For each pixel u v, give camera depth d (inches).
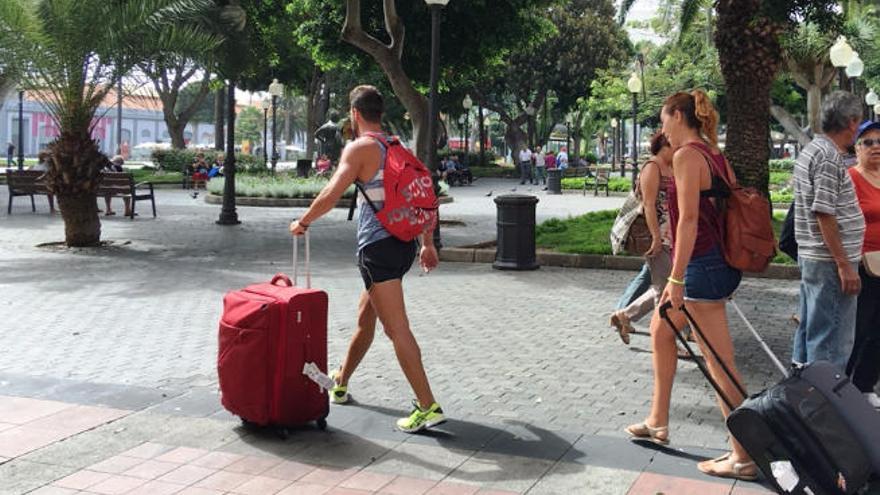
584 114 2400.3
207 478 162.2
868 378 205.9
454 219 748.0
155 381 230.5
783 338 290.0
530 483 159.5
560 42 1770.4
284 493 155.2
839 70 900.0
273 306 179.5
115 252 513.0
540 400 215.3
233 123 689.6
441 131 1210.0
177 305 345.1
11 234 586.9
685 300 165.8
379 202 183.6
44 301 350.3
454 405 210.2
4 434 185.3
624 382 233.5
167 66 534.0
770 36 505.7
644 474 163.5
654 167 252.5
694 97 164.9
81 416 197.9
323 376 182.1
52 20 486.0
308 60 1551.4
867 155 194.7
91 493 155.4
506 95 2091.5
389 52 651.5
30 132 3112.7
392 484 159.0
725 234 161.5
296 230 186.9
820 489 126.3
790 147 2583.7
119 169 794.2
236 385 182.9
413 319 319.6
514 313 333.1
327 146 1246.3
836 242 177.9
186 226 671.8
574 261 466.6
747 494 153.3
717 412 206.2
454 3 692.1
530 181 1558.8
